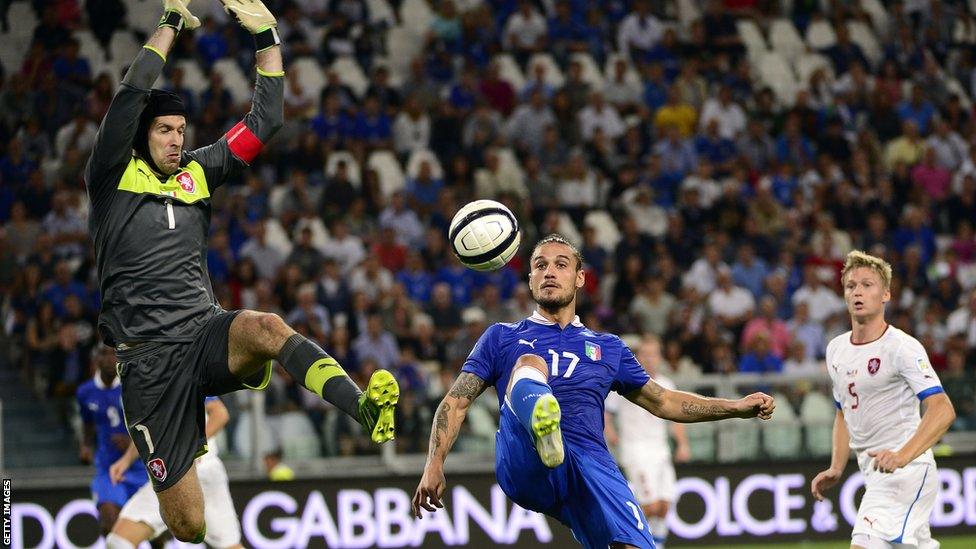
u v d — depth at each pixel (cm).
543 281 2067
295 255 5228
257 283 5100
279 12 6538
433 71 6456
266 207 5553
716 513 4497
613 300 5516
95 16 6059
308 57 6438
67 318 4569
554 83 6856
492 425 4484
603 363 2058
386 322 5006
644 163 6469
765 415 2134
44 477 4006
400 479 4253
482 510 4297
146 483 3050
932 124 7194
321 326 4859
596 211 6159
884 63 7494
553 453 1838
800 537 4575
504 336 2069
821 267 5984
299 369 1792
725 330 5466
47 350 4484
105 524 3116
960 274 6262
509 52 6862
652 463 4038
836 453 2530
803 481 4597
